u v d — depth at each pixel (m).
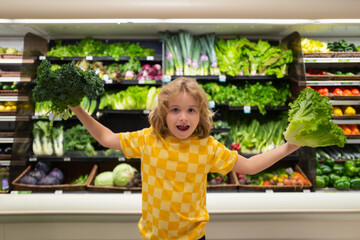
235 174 3.06
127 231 2.23
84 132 3.19
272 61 3.18
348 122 3.05
